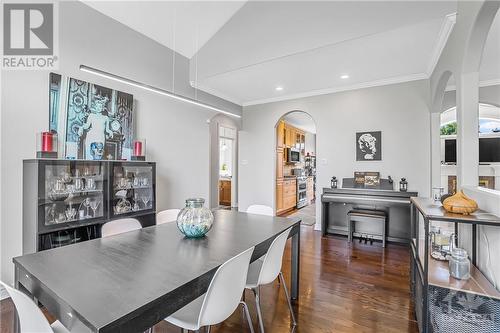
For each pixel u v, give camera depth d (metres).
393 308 2.16
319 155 4.77
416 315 2.01
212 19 3.76
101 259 1.37
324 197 4.23
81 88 2.83
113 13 3.12
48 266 1.26
